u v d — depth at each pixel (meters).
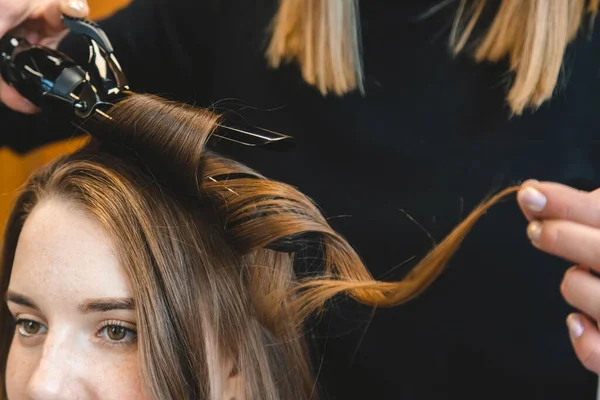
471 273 0.74
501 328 0.74
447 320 0.75
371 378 0.78
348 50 0.74
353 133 0.75
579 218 0.52
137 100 0.65
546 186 0.54
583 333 0.54
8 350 0.75
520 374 0.75
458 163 0.74
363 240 0.76
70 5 0.66
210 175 0.64
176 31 0.82
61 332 0.61
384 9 0.75
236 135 0.63
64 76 0.65
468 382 0.76
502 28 0.71
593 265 0.52
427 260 0.65
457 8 0.73
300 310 0.68
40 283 0.61
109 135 0.65
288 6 0.75
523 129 0.73
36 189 0.68
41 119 0.75
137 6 0.84
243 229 0.64
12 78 0.68
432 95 0.74
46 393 0.60
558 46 0.68
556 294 0.73
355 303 0.76
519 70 0.70
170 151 0.63
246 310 0.67
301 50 0.76
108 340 0.62
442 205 0.74
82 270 0.60
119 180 0.64
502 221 0.73
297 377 0.72
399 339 0.76
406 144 0.74
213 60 0.82
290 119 0.78
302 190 0.77
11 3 0.68
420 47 0.74
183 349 0.63
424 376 0.77
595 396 0.75
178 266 0.63
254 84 0.79
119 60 0.83
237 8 0.80
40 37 0.74
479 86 0.73
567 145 0.73
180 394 0.62
